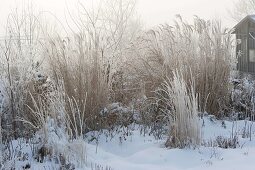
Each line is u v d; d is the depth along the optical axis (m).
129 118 7.94
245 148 6.62
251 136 7.48
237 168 5.66
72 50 7.60
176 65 8.28
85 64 7.45
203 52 8.57
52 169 5.79
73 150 6.14
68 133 6.87
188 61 8.43
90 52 7.55
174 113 6.80
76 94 7.29
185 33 8.69
